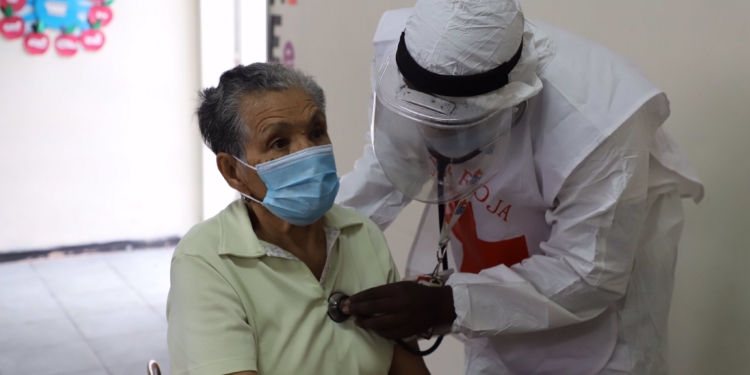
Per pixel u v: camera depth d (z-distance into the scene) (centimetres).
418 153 120
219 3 468
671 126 166
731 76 150
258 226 116
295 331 109
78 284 409
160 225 489
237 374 100
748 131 148
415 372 126
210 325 102
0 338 324
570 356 143
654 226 135
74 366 297
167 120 476
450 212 144
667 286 137
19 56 424
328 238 121
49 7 423
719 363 161
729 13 149
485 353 163
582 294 127
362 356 116
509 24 107
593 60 125
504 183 136
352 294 121
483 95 109
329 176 109
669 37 162
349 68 281
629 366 136
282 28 340
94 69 446
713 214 159
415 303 118
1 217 439
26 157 438
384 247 130
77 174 455
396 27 145
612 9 175
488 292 127
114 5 443
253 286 108
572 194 123
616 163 117
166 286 409
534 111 126
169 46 466
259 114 105
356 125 281
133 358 307
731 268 156
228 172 113
